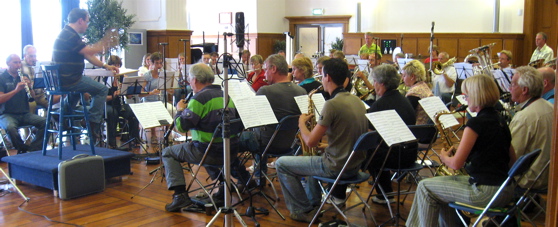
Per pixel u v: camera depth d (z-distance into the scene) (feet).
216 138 12.83
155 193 15.20
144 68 26.86
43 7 31.65
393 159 12.12
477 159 9.30
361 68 26.71
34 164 15.23
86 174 14.92
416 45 42.91
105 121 20.65
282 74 14.25
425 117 14.43
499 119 9.39
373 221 12.62
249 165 18.47
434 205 9.91
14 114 19.02
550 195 6.43
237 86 13.66
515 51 40.93
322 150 14.05
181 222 12.65
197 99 12.69
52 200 14.56
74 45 15.88
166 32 36.52
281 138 13.79
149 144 22.67
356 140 11.21
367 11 44.34
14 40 30.32
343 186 12.91
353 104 11.39
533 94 10.85
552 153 6.40
